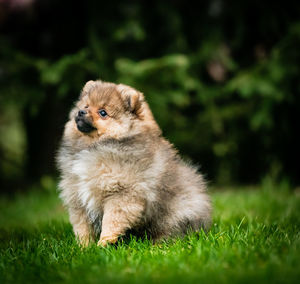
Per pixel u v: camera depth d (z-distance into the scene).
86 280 3.41
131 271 3.58
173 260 3.76
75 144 4.95
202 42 10.62
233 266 3.57
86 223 4.92
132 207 4.54
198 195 5.07
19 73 10.27
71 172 4.81
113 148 4.63
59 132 11.28
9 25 10.07
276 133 11.05
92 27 10.19
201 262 3.68
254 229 5.02
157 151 4.78
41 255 4.17
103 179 4.56
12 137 16.64
